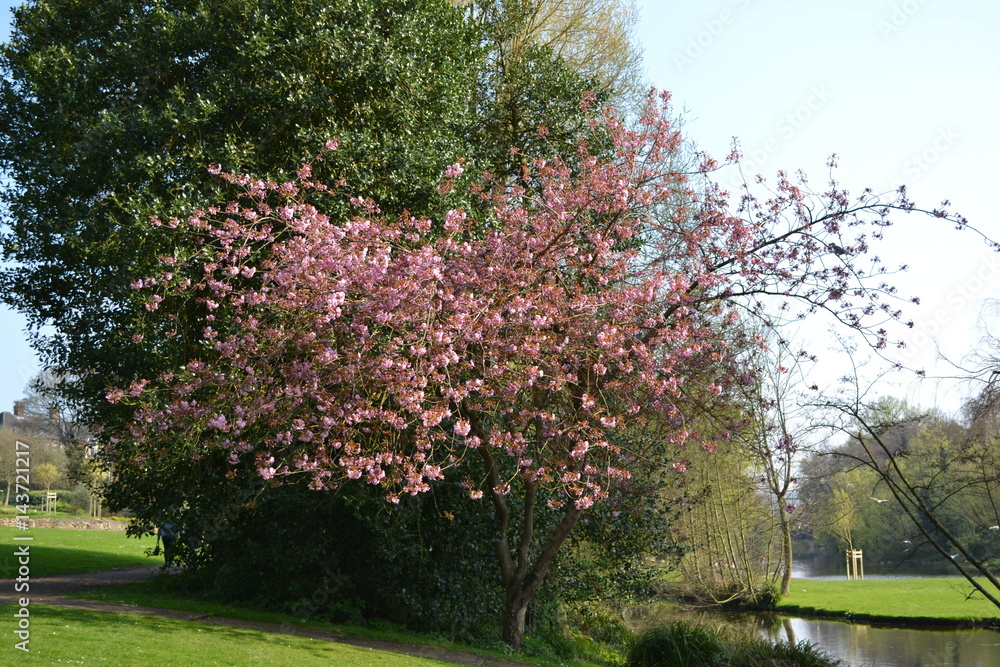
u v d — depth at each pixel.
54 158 12.17
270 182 11.06
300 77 12.51
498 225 12.89
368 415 9.98
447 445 12.30
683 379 11.38
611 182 12.02
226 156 11.86
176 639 9.18
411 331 10.16
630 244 13.53
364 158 12.75
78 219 12.03
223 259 11.27
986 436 14.03
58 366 13.23
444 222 12.02
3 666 6.76
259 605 13.08
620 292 11.24
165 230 11.38
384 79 13.23
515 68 18.42
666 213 13.88
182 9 13.16
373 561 13.43
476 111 17.59
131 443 11.87
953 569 39.69
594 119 16.50
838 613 25.62
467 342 10.20
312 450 11.34
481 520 13.61
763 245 12.17
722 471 26.45
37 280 13.04
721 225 12.25
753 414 12.76
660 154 12.97
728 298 12.27
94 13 12.91
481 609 13.62
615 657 16.55
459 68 15.80
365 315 10.05
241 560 13.59
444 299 10.15
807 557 57.47
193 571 14.81
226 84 12.52
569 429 10.94
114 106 12.66
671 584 26.39
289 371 10.66
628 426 12.26
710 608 27.41
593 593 16.53
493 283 10.89
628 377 11.13
